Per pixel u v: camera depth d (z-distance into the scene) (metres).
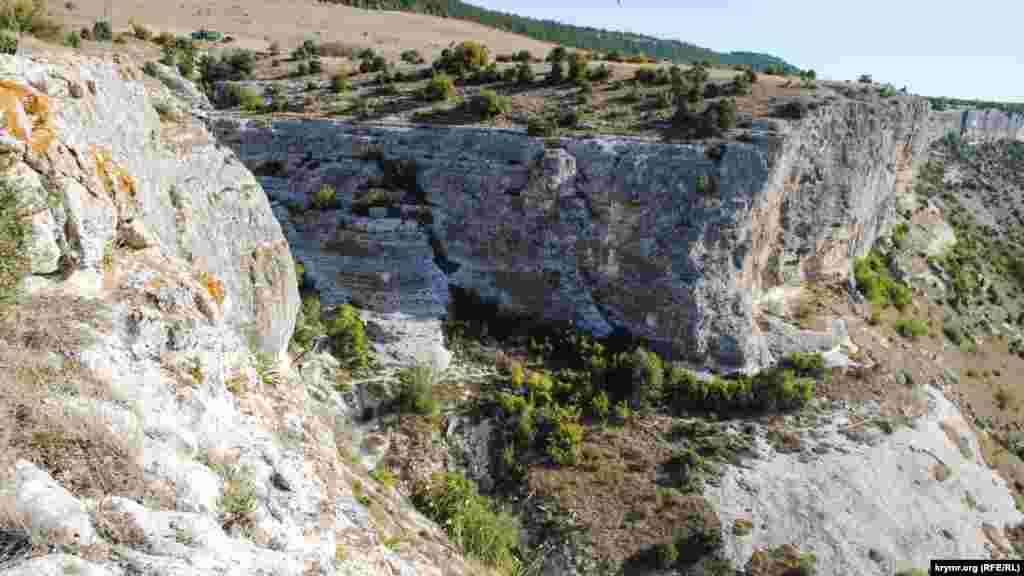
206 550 7.79
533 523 31.00
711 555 29.45
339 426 32.03
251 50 80.81
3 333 9.47
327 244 44.25
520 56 74.50
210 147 23.52
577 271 44.22
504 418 36.03
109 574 6.47
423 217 45.94
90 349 9.91
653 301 42.12
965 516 35.97
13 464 7.41
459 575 16.83
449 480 29.36
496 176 45.22
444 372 39.41
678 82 55.66
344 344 38.22
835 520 32.16
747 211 42.03
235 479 10.64
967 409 49.56
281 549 9.89
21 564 6.05
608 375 38.91
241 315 22.41
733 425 37.44
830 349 45.94
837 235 52.31
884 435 38.88
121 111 16.39
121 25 80.38
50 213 11.20
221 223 22.42
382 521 16.69
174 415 10.63
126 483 8.26
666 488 32.44
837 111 50.38
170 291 12.76
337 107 55.69
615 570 28.73
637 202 42.59
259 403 14.07
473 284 45.06
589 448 34.59
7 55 12.65
